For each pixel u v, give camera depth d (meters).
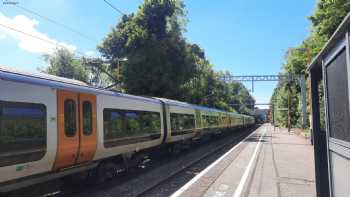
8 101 6.95
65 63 42.53
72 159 9.02
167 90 30.22
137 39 29.33
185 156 19.80
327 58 4.70
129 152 12.93
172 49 30.53
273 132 54.38
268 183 11.33
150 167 15.47
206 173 13.35
